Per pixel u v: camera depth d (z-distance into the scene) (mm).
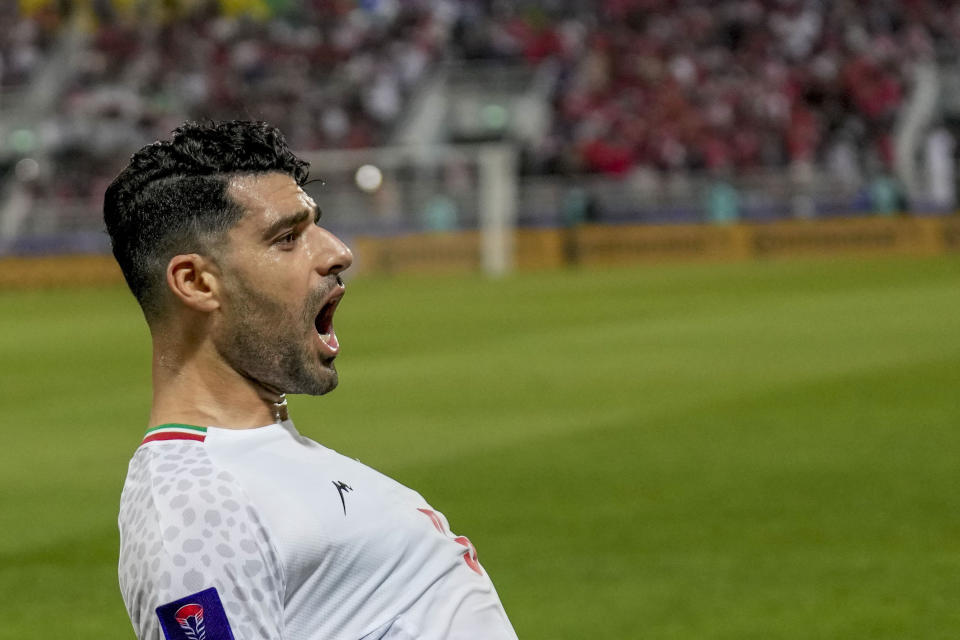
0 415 17016
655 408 15328
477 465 12484
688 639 7488
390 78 57781
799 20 61156
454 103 57062
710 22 61375
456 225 49938
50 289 48312
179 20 58438
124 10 50656
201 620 2742
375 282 44062
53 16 56625
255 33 59188
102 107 53469
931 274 37031
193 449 2969
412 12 60812
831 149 55938
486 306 31141
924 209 51469
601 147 53375
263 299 3025
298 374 3096
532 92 56594
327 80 58094
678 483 11383
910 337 21281
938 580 8391
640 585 8523
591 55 59250
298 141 55656
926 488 10844
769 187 52406
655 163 54844
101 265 48375
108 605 8547
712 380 17391
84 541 10211
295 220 3045
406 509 3109
